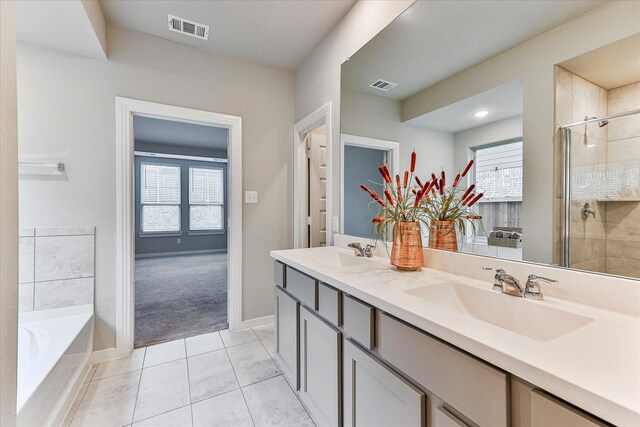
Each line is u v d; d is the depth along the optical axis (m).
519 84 1.10
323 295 1.34
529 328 0.93
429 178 1.45
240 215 2.64
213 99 2.51
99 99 2.10
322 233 2.94
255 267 2.73
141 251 6.53
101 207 2.11
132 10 1.99
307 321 1.51
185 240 7.05
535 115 1.05
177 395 1.71
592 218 0.91
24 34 1.83
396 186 1.63
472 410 0.67
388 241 1.74
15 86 0.60
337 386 1.23
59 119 2.00
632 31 0.83
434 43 1.43
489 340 0.66
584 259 0.93
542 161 1.03
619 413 0.45
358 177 1.95
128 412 1.57
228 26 2.17
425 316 0.80
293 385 1.70
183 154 6.71
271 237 2.81
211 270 5.25
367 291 1.04
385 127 1.72
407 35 1.57
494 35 1.19
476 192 1.25
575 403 0.50
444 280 1.21
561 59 0.98
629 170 0.83
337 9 2.01
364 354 1.06
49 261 1.98
